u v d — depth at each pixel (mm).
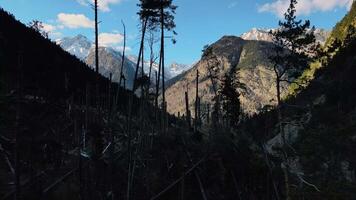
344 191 46531
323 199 43562
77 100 60312
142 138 41281
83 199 32062
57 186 34031
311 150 53406
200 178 39094
